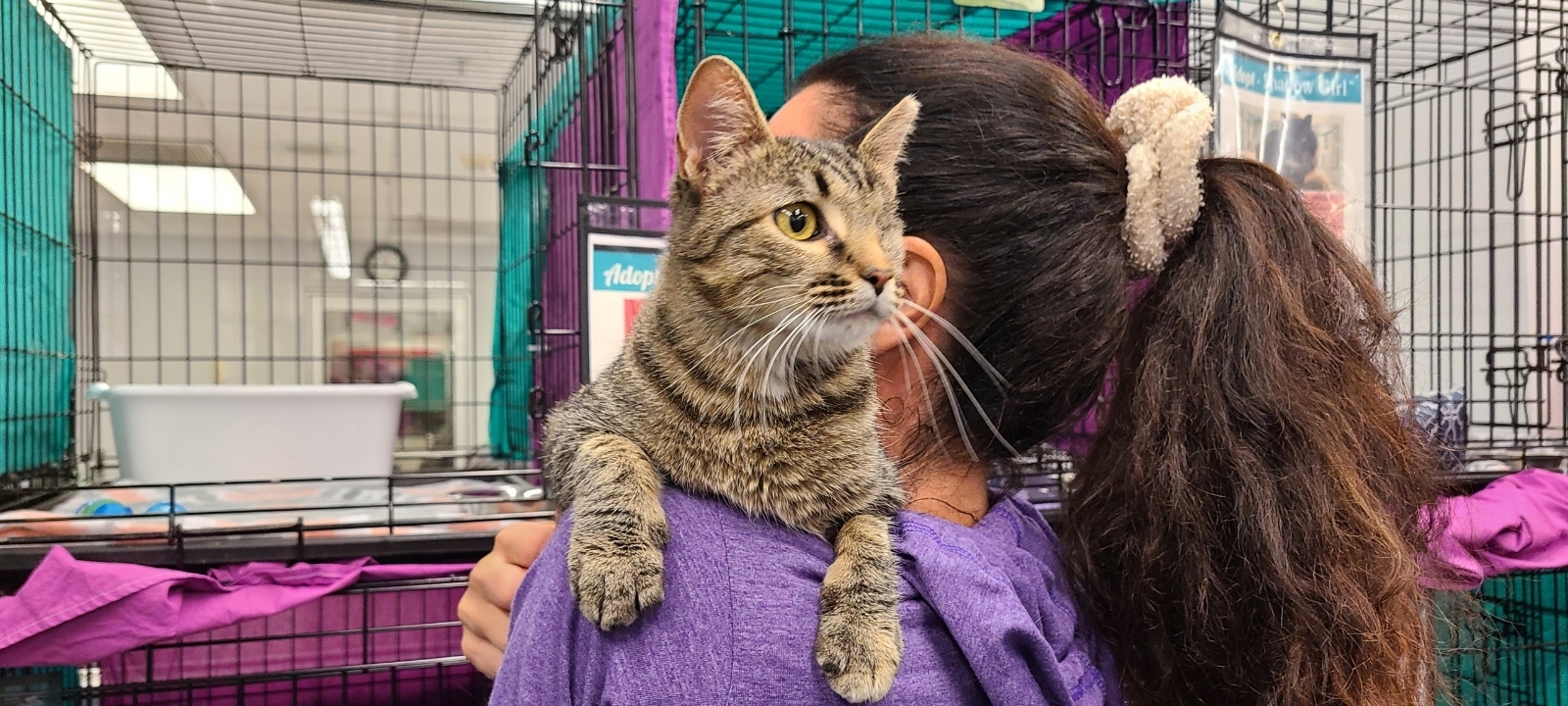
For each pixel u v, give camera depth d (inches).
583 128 99.8
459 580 79.3
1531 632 117.0
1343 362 49.6
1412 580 46.6
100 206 139.3
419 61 130.0
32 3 104.0
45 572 63.2
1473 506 81.1
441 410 153.6
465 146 150.9
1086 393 49.9
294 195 150.9
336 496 95.0
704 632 37.7
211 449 95.5
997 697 38.3
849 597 40.1
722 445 44.8
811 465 45.6
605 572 38.4
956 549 43.2
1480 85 125.0
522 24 116.2
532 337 122.4
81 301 122.4
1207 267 48.0
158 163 131.8
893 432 52.7
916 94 50.4
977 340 48.0
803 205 45.9
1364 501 46.1
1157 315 48.8
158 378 146.9
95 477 117.4
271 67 129.6
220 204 149.6
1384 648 44.6
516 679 38.7
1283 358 47.0
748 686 37.0
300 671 83.4
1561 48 119.6
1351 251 55.3
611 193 98.0
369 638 106.5
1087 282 47.2
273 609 70.2
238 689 90.9
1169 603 46.7
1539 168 119.3
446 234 156.5
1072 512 52.9
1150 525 47.0
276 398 97.2
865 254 45.3
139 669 97.7
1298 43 91.3
